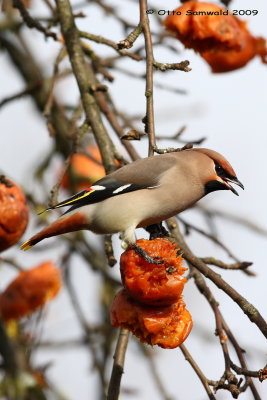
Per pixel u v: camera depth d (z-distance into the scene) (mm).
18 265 11797
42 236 9008
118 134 10953
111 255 9305
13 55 13773
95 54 12000
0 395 11500
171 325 7773
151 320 7715
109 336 12617
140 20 8695
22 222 9812
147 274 7641
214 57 10445
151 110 8672
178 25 10023
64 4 11203
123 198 9047
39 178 12984
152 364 12648
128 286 7691
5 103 12656
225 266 9477
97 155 13289
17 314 11617
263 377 7953
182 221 10617
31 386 11609
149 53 8680
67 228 9062
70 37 11023
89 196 9086
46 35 11242
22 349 11992
